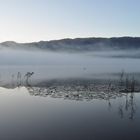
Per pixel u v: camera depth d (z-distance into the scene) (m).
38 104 56.31
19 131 38.47
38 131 38.34
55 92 74.12
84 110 50.72
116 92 73.81
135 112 48.94
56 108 52.56
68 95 68.44
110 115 46.97
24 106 54.28
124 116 46.25
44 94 70.19
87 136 36.53
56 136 36.62
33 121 43.06
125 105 55.16
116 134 37.34
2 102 58.19
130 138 36.12
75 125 40.97
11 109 51.38
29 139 35.78
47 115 46.56
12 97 65.06
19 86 89.81
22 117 45.53
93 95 68.56
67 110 50.84
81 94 70.12
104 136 36.88
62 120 43.84
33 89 80.81
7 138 35.97
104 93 71.94
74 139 35.88
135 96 66.69
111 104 56.53
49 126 40.50
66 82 103.12
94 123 42.34
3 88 83.38
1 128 39.59
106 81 104.81
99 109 51.84
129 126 40.59
